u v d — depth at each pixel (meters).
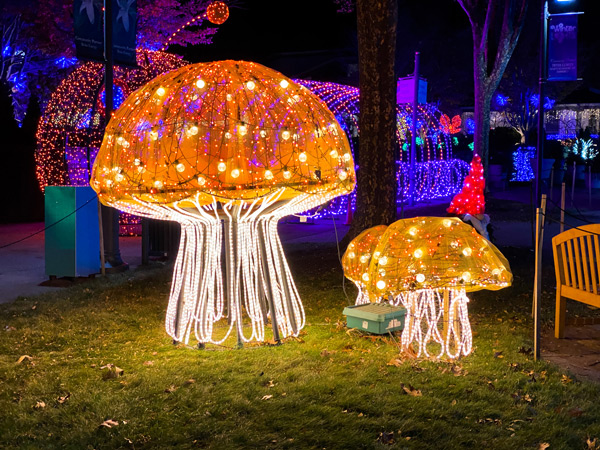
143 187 5.11
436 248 5.00
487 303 7.34
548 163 28.34
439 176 23.83
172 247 10.52
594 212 18.20
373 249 5.86
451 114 35.91
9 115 18.48
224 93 5.47
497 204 19.58
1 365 5.10
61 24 20.06
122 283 8.56
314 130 5.49
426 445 3.66
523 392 4.44
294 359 5.17
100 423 3.94
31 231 14.65
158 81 5.55
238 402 4.24
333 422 3.94
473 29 21.41
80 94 14.49
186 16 20.80
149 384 4.59
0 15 22.38
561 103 39.22
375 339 5.70
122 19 9.50
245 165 5.37
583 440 3.75
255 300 5.70
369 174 9.27
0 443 3.72
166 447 3.66
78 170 14.73
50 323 6.39
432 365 5.00
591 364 5.18
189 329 5.59
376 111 9.08
